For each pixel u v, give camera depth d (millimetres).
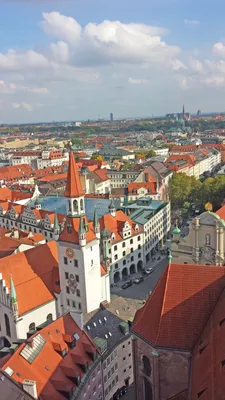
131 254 132875
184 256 98375
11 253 99000
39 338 60375
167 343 51719
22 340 70375
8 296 77375
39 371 56469
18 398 50750
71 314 67750
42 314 82688
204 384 42406
